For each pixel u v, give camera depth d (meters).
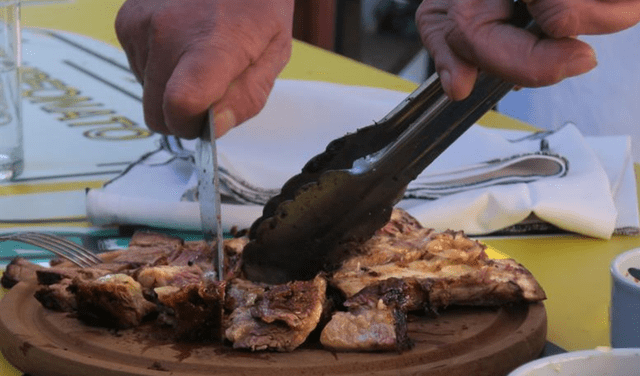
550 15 0.62
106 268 0.77
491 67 0.63
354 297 0.72
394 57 2.96
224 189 0.92
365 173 0.73
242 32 0.87
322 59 1.47
